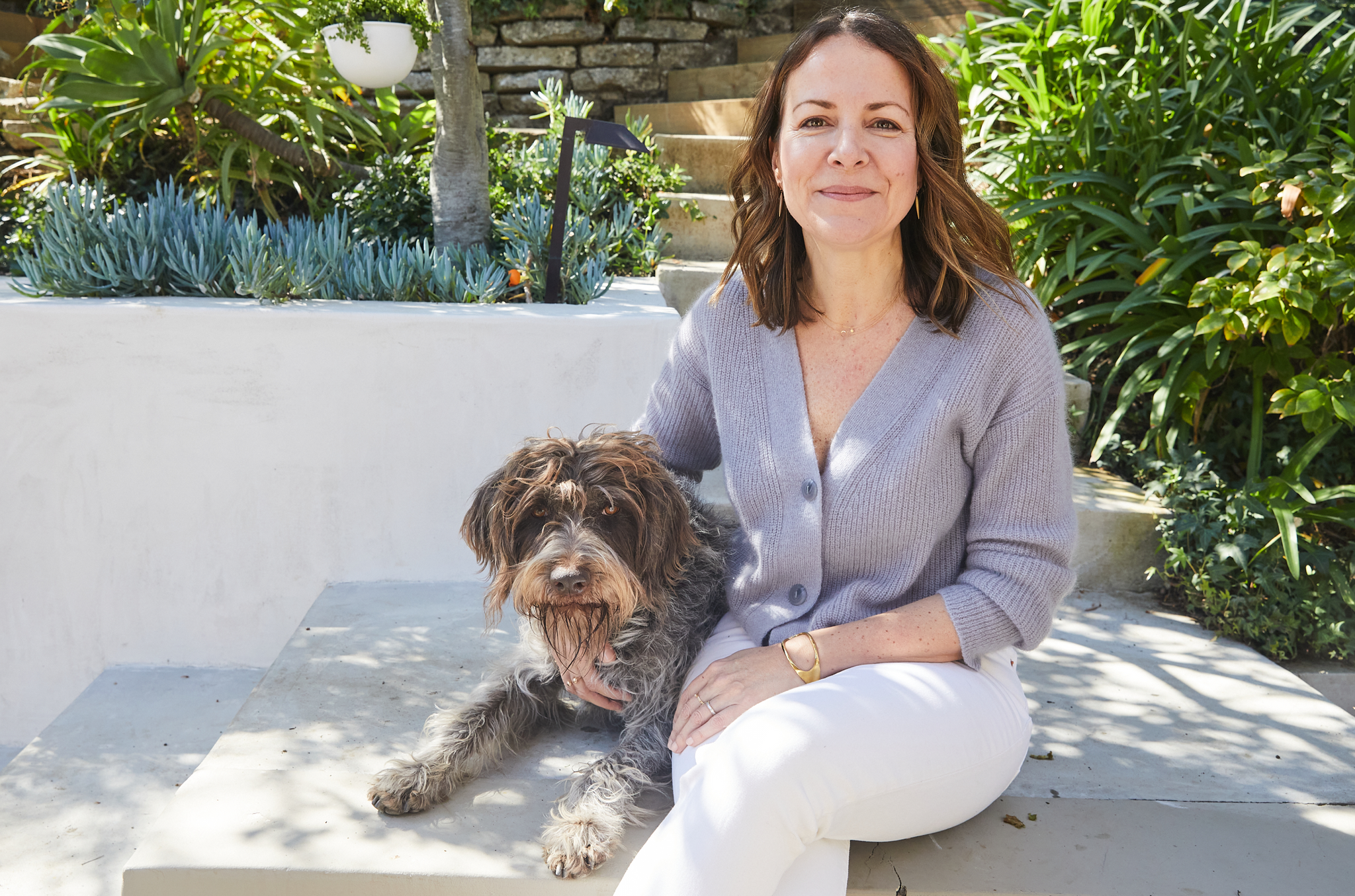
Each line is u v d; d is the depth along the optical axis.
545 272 3.75
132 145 4.76
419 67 6.28
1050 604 1.73
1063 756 2.22
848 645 1.70
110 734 2.91
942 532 1.79
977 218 1.74
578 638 1.91
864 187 1.66
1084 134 3.95
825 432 1.86
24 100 5.06
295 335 3.03
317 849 1.81
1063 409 1.76
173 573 3.21
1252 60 3.89
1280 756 2.24
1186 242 3.62
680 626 2.02
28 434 3.06
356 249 3.54
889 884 1.74
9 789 2.63
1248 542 3.03
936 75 1.70
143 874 1.74
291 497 3.17
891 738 1.53
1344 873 1.82
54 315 2.97
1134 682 2.62
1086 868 1.81
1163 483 3.33
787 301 1.86
